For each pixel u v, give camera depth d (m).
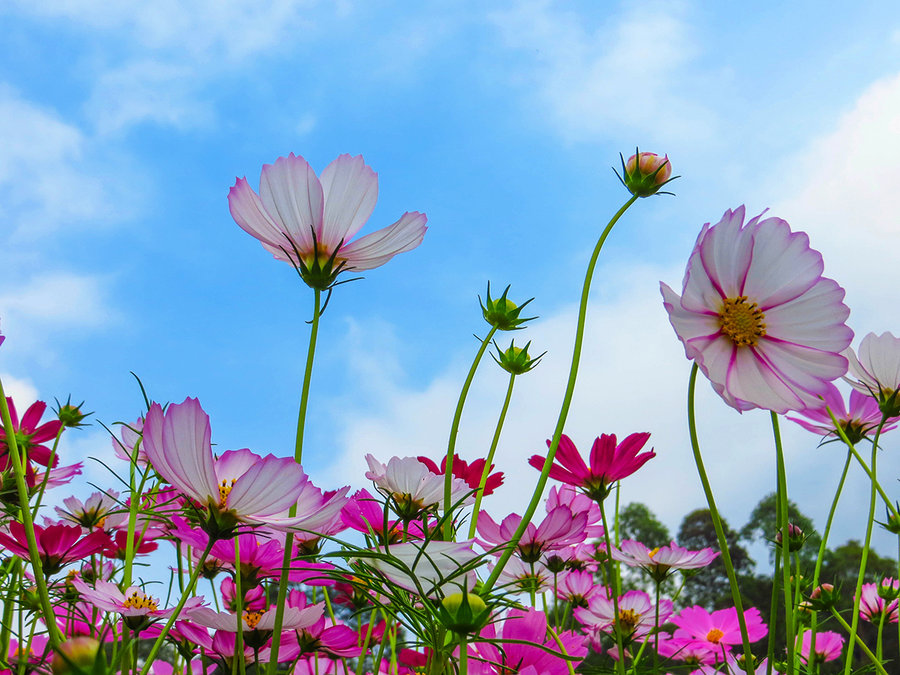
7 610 0.42
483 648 0.41
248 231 0.38
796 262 0.41
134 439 0.53
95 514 0.55
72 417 0.59
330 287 0.38
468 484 0.53
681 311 0.39
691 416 0.36
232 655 0.39
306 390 0.35
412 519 0.46
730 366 0.40
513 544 0.35
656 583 0.59
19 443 0.48
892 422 0.48
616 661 0.58
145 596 0.41
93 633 0.44
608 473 0.49
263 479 0.32
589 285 0.39
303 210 0.38
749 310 0.41
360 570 0.36
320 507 0.33
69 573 0.53
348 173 0.39
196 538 0.40
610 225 0.41
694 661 0.66
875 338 0.47
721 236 0.41
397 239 0.39
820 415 0.48
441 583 0.33
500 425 0.45
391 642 0.44
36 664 0.35
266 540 0.41
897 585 0.70
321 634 0.43
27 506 0.29
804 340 0.41
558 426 0.37
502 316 0.50
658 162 0.43
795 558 0.50
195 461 0.32
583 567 0.66
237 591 0.34
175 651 0.48
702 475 0.35
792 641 0.38
